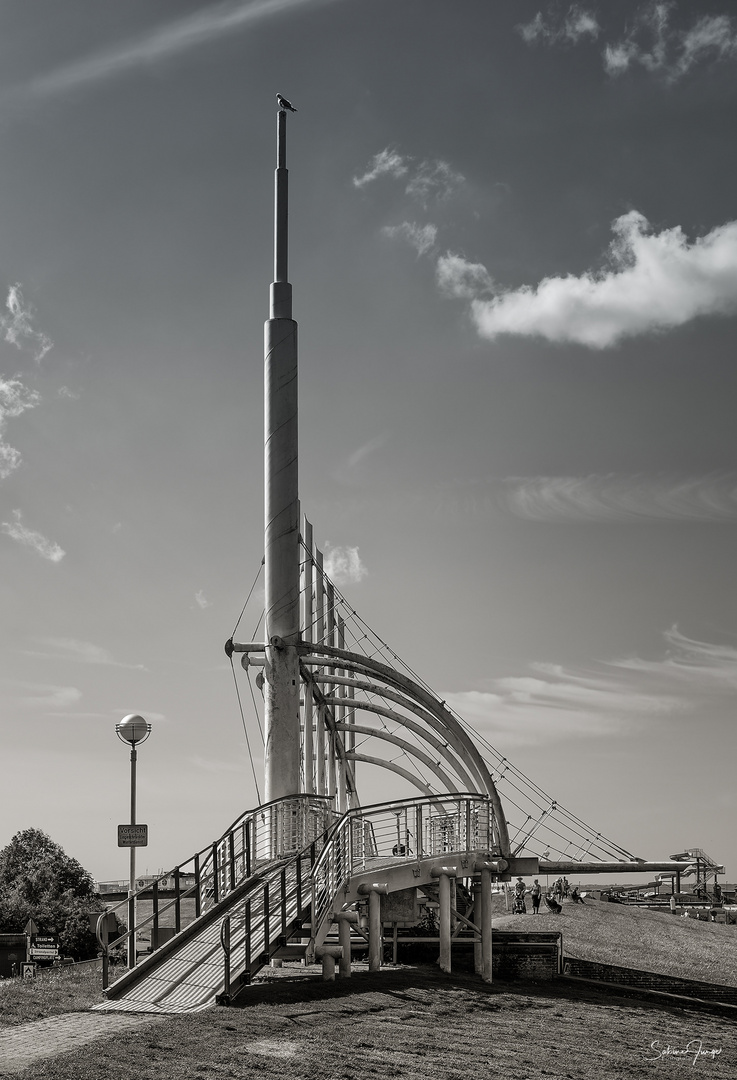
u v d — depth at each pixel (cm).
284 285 4094
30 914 7525
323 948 2439
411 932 3216
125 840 2570
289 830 3409
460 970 3064
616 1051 2250
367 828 3338
